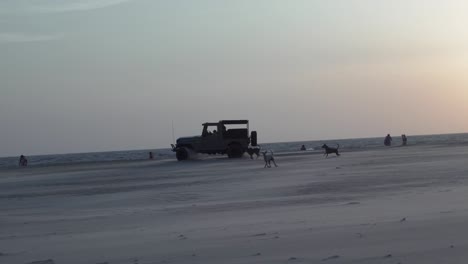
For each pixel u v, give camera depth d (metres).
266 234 10.55
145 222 14.02
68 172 42.97
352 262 7.95
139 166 45.66
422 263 7.71
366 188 20.34
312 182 23.66
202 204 18.08
